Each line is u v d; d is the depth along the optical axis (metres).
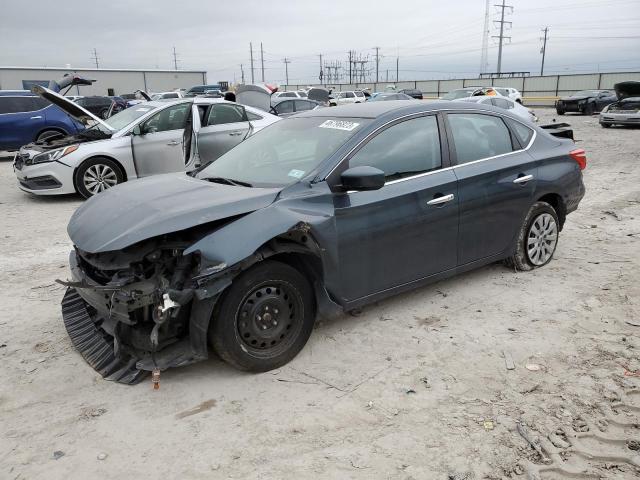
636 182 10.24
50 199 9.70
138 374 3.38
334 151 3.79
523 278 5.06
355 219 3.70
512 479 2.53
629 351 3.68
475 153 4.54
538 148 5.05
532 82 54.22
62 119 14.53
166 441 2.85
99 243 3.24
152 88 55.00
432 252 4.20
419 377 3.41
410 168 4.07
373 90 68.94
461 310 4.39
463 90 28.20
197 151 9.33
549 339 3.88
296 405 3.14
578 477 2.54
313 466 2.63
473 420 2.97
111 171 9.20
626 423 2.90
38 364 3.63
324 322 4.20
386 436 2.85
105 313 3.41
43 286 5.18
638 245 6.13
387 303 4.55
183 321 3.29
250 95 13.28
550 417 2.97
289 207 3.46
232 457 2.72
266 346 3.46
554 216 5.22
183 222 3.17
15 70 46.31
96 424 2.99
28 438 2.88
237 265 3.16
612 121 22.36
